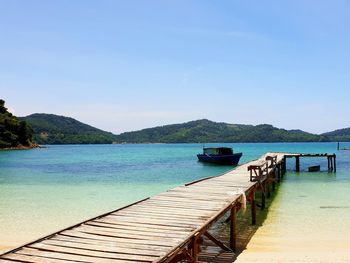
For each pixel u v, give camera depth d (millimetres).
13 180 39250
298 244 14820
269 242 15102
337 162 70188
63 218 20156
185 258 9305
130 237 9477
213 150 62062
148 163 66125
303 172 48938
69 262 7527
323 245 14680
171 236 9633
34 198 27125
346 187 32938
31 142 149375
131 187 33375
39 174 45969
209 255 13258
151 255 8055
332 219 19391
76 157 89250
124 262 7594
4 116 133625
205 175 44469
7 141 130750
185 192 17438
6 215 20922
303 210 21984
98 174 45781
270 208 22734
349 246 14531
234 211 14367
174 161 71812
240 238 15758
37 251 8211
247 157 86062
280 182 37125
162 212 12680
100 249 8430
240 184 20344
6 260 7590
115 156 93938
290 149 140375
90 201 25750
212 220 11375
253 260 12734
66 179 40125
